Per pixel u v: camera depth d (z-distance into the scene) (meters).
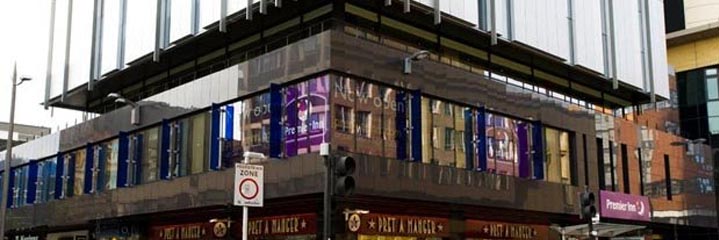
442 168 24.83
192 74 31.30
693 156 40.38
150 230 31.91
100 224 32.88
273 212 25.91
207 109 26.83
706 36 49.72
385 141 23.53
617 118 34.31
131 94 34.91
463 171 25.61
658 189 36.31
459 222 27.23
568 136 31.22
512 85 28.70
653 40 37.12
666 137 38.00
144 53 30.16
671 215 36.94
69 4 36.12
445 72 25.95
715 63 49.22
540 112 29.72
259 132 24.34
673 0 55.06
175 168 27.98
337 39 22.64
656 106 42.81
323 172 21.50
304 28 26.48
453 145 25.80
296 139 23.03
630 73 34.81
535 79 32.53
